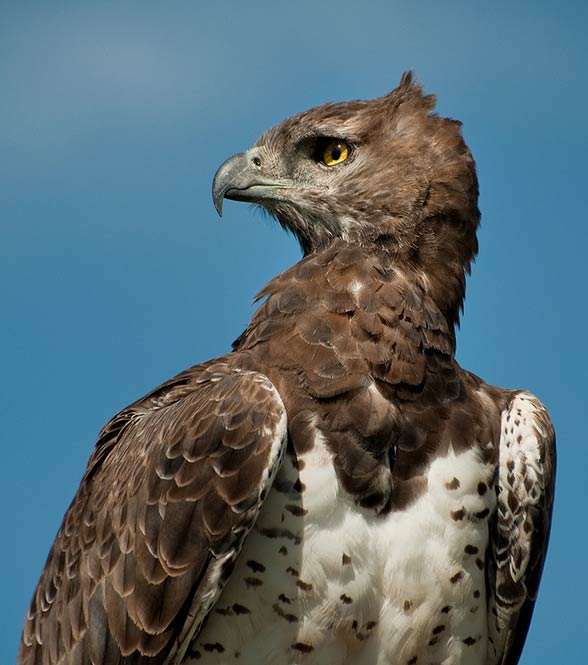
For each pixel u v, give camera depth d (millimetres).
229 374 11656
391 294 12016
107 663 11414
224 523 10922
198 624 10969
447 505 11211
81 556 12039
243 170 13750
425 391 11609
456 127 13180
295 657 10898
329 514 10930
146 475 11453
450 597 11133
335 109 13547
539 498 11938
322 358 11516
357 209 12992
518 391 12461
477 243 13227
